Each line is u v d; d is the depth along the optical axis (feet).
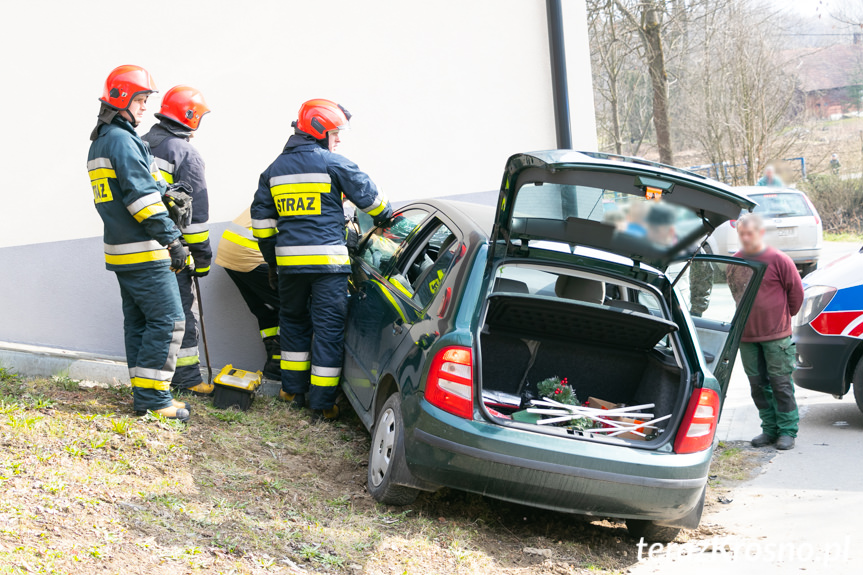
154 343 15.87
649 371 15.28
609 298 16.05
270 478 14.52
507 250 13.78
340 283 18.39
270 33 22.22
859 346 21.35
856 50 93.15
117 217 15.51
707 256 15.74
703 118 95.04
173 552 10.85
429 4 23.62
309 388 19.58
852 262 22.17
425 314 14.02
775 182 58.49
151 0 21.20
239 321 22.49
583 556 13.33
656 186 12.46
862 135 89.81
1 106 20.47
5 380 17.76
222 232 22.22
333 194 18.21
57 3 20.54
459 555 12.36
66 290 21.07
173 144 18.26
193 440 15.43
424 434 12.57
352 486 14.90
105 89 15.46
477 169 24.43
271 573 10.85
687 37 96.17
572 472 12.32
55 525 10.91
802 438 20.98
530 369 15.61
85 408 15.99
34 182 20.76
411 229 17.48
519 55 24.40
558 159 12.09
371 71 23.30
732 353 15.85
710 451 13.20
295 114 22.56
